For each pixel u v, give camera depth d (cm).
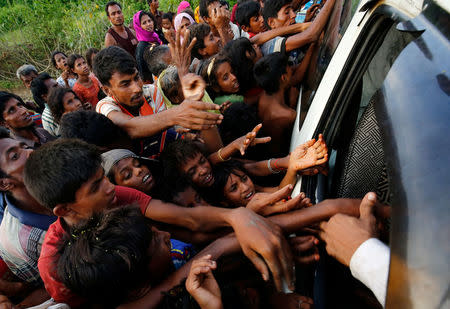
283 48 248
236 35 472
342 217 107
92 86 521
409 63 77
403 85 76
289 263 118
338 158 151
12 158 184
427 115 68
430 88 70
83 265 116
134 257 116
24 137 350
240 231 126
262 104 245
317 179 158
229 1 809
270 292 129
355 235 98
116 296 124
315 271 125
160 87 259
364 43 121
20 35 962
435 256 59
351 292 118
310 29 227
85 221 133
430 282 59
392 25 107
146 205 167
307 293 123
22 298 194
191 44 186
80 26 916
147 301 127
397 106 76
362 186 127
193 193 186
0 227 196
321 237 122
